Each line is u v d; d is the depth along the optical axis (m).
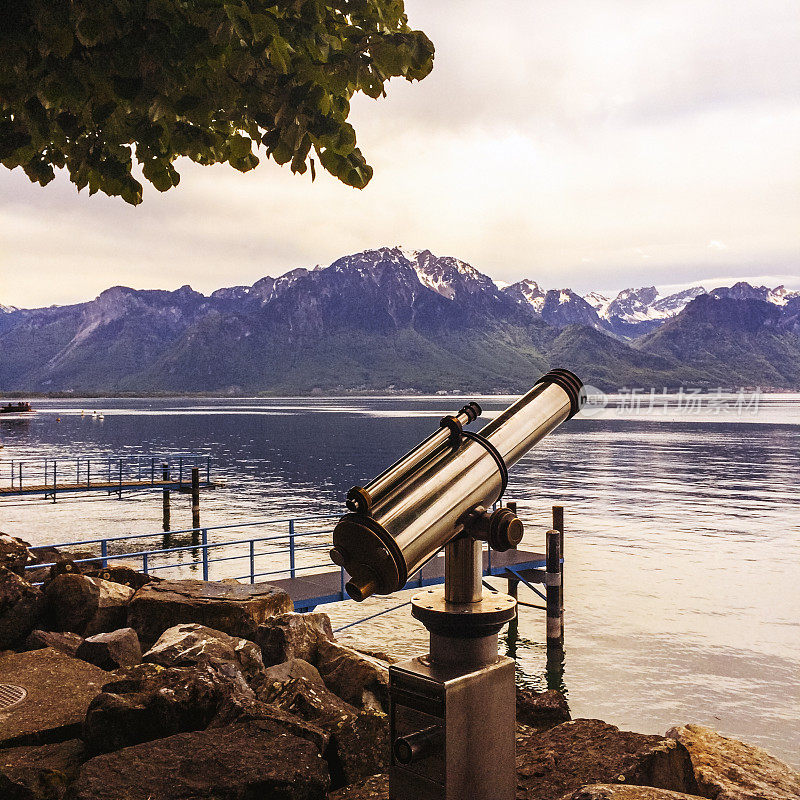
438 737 1.98
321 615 7.80
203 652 6.10
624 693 15.70
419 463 2.04
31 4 2.35
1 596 7.07
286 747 3.78
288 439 117.94
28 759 4.14
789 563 29.53
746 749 4.50
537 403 2.26
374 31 2.94
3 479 56.16
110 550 31.33
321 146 2.79
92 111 2.79
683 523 40.66
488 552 21.20
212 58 2.43
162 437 123.25
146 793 3.31
